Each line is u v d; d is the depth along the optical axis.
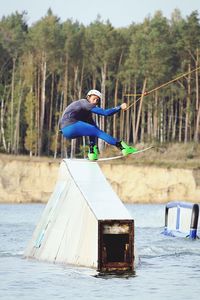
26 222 121.62
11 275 52.09
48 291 46.47
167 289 47.72
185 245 77.38
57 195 59.06
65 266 54.38
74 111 52.97
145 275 53.03
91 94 53.19
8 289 47.19
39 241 59.91
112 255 52.66
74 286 47.97
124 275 51.88
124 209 52.44
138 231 99.25
